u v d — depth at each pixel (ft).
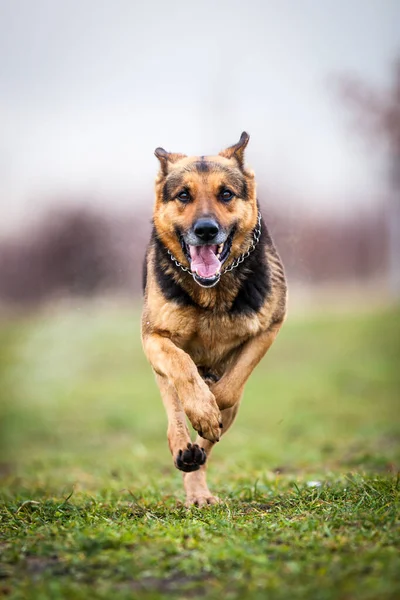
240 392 23.32
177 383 21.76
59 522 19.54
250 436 49.49
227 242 23.11
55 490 29.37
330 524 17.56
